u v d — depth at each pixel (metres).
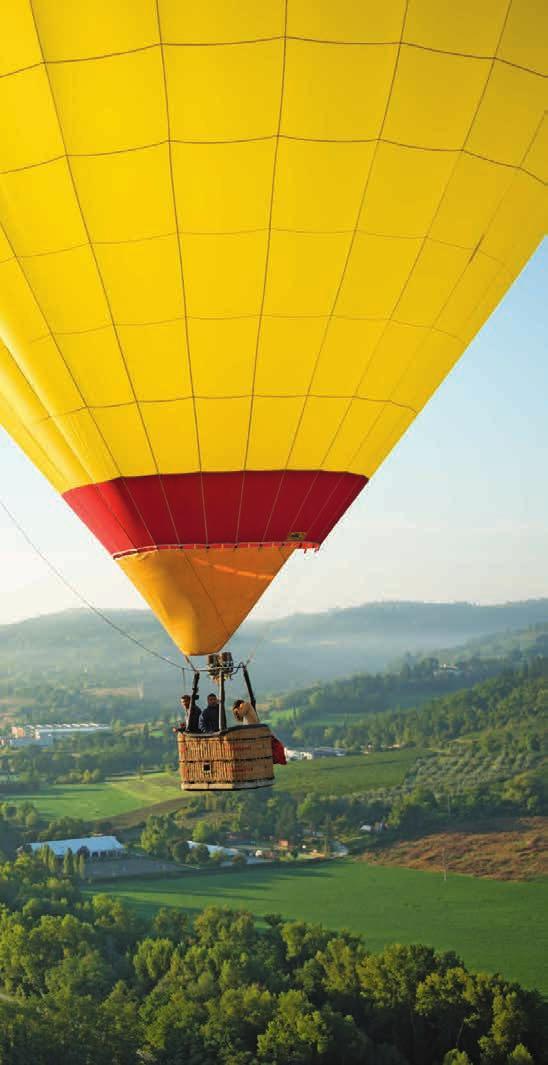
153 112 7.76
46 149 7.91
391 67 7.79
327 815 137.75
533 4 7.77
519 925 83.44
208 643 9.61
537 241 9.16
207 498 9.28
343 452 9.47
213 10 7.44
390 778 169.38
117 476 9.27
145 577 9.51
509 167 8.45
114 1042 51.12
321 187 8.15
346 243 8.44
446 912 88.75
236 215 8.17
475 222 8.66
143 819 142.38
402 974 57.06
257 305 8.57
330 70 7.72
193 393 8.90
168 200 8.09
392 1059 51.25
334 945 62.53
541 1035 53.22
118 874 105.94
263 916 87.81
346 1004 56.88
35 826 137.38
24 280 8.51
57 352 8.82
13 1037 49.91
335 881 102.94
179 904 93.31
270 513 9.43
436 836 123.56
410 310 8.93
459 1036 54.19
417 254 8.65
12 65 7.62
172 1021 52.66
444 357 9.43
